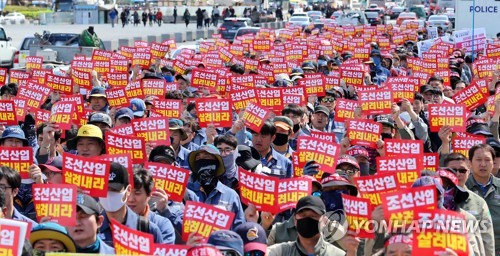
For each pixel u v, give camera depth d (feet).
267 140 43.62
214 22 305.73
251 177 33.47
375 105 52.90
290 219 32.40
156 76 73.82
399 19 257.75
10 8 364.17
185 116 53.78
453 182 34.35
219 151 38.17
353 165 39.29
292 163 43.68
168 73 85.71
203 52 110.73
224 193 37.06
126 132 45.32
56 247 25.88
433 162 40.34
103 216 30.01
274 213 33.45
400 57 109.09
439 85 68.85
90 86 72.18
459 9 146.00
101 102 59.36
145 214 31.78
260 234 28.89
